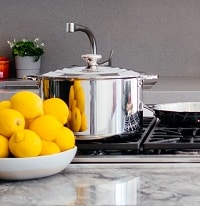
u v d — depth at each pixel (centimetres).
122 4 320
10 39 326
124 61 323
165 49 321
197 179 90
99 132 113
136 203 76
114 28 321
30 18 324
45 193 82
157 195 80
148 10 320
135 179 91
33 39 325
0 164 87
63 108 104
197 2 318
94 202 77
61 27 323
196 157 103
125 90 114
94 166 101
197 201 77
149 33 321
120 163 102
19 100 95
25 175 90
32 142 89
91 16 321
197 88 256
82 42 323
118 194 81
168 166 100
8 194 82
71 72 118
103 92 112
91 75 113
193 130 122
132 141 115
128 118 115
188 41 321
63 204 76
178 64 322
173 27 320
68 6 321
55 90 115
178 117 127
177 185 86
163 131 124
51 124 94
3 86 294
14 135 90
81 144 111
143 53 322
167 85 271
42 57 325
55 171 93
